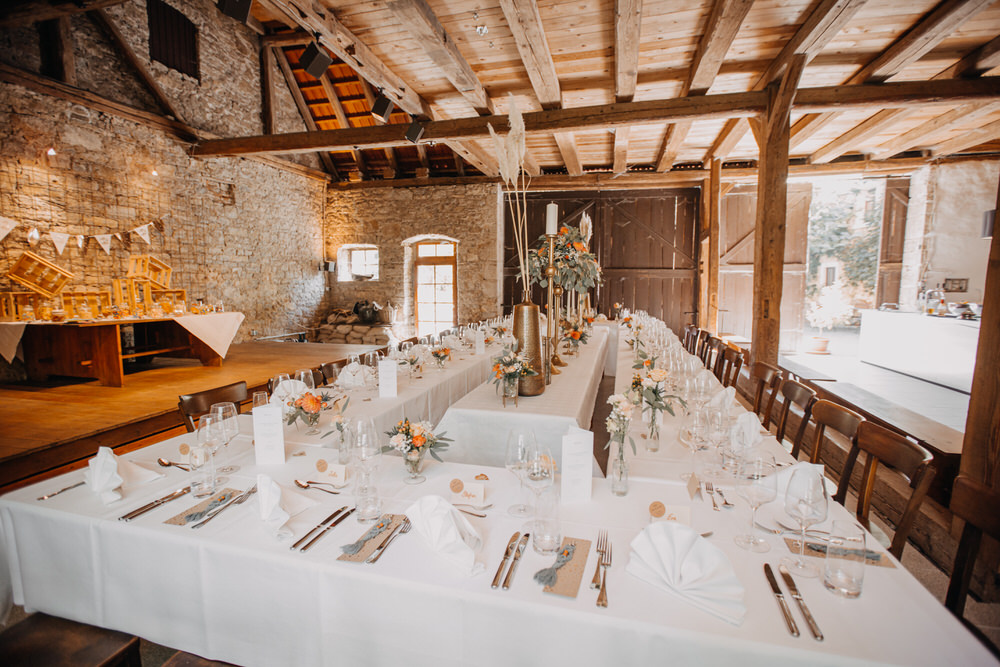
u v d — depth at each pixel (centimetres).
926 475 143
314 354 663
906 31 385
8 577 148
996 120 643
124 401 403
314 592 114
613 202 917
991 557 202
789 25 373
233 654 124
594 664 98
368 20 374
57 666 119
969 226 758
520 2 319
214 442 159
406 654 110
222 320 568
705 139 694
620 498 149
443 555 115
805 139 629
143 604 130
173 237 671
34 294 484
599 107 495
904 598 103
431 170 980
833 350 926
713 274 765
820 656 87
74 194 552
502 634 103
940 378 568
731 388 227
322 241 988
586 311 629
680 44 404
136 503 144
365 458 140
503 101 533
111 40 595
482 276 934
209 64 722
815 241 1585
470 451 255
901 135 688
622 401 152
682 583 102
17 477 285
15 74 495
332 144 634
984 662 86
